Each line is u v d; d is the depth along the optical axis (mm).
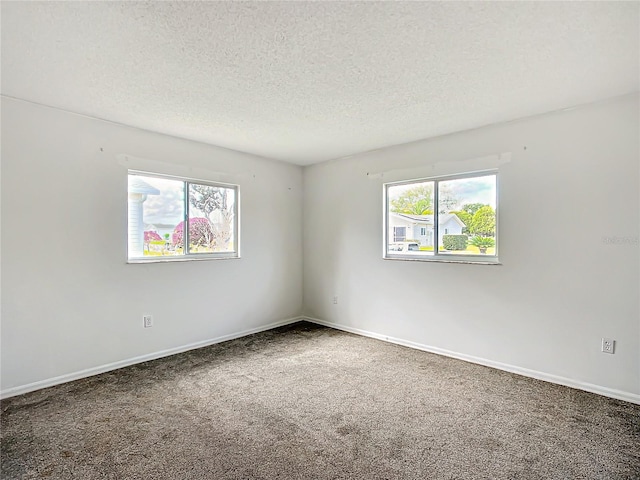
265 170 4520
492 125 3203
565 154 2812
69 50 1950
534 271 2975
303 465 1822
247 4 1551
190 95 2566
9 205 2617
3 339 2596
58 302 2848
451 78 2299
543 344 2932
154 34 1796
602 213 2654
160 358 3463
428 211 3764
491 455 1907
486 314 3258
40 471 1762
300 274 5012
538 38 1835
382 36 1816
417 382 2881
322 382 2881
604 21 1685
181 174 3650
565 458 1880
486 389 2742
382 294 4086
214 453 1917
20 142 2656
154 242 3539
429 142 3652
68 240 2898
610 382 2623
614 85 2400
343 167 4496
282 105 2756
